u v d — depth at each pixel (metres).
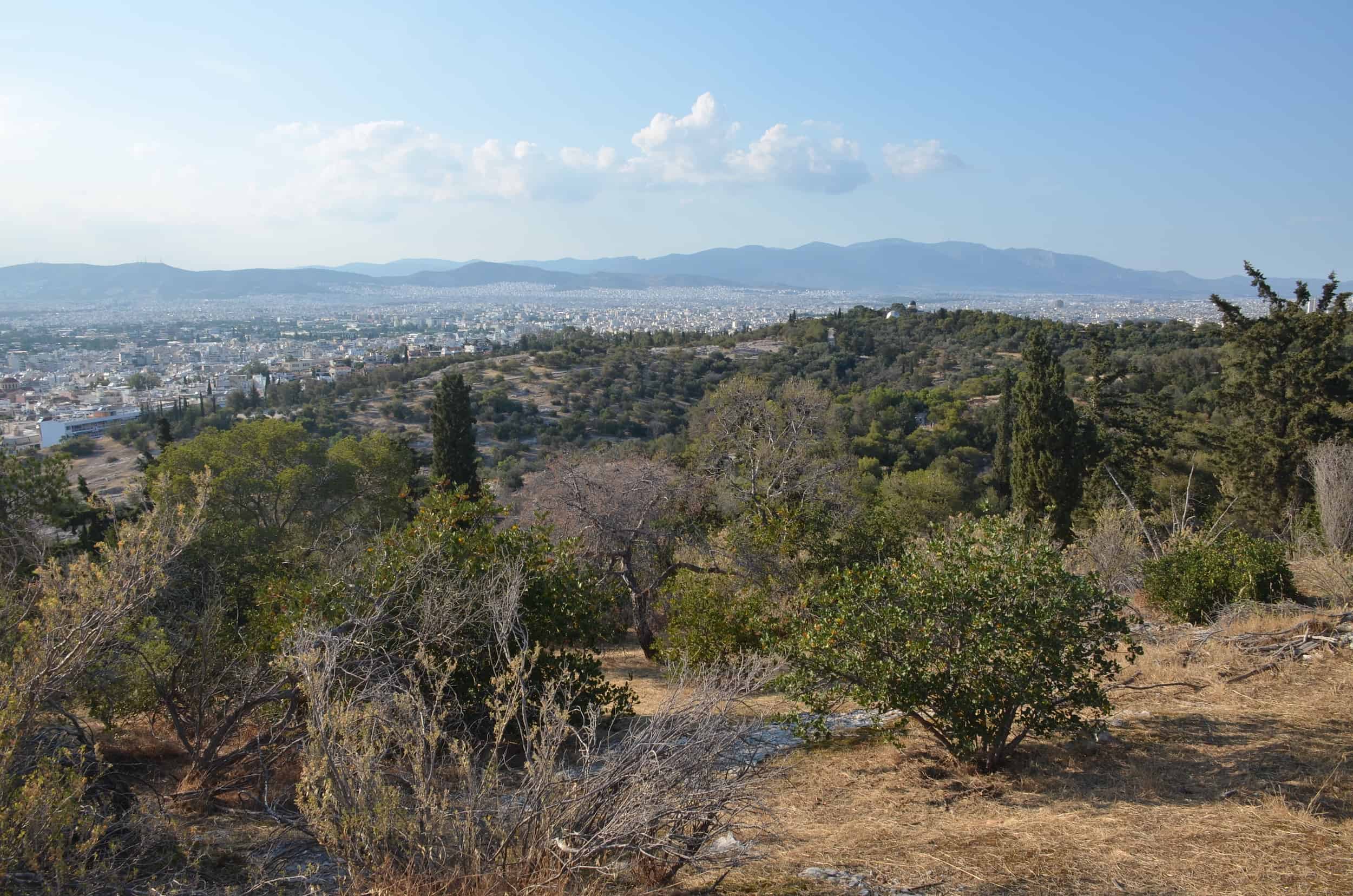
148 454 31.53
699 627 11.08
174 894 3.90
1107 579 13.12
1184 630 9.78
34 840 3.47
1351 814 4.72
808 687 6.22
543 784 4.00
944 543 6.18
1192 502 24.78
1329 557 11.51
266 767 5.87
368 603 6.83
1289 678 7.45
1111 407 27.39
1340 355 21.22
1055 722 5.84
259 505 20.66
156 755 6.80
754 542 13.45
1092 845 4.60
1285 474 20.77
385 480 24.36
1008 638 5.52
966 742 5.79
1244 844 4.42
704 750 4.15
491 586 6.70
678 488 16.72
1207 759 5.82
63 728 5.40
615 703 8.56
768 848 4.91
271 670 6.60
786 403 21.66
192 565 8.15
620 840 3.80
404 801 4.62
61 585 5.09
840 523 13.84
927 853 4.68
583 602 8.02
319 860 4.74
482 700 6.82
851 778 6.23
